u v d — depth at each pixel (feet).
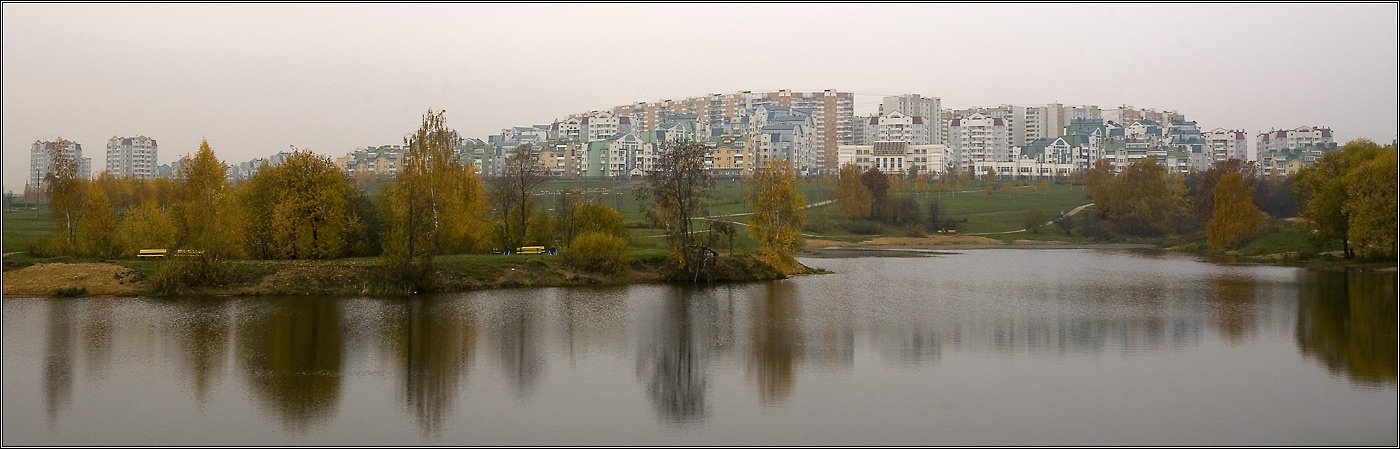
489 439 119.85
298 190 269.85
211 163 275.39
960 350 173.78
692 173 295.89
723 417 129.49
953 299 250.57
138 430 122.11
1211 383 147.54
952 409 133.59
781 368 158.81
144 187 461.37
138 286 234.99
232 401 135.33
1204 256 443.32
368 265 251.39
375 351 168.76
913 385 146.72
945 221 623.77
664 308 227.20
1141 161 651.25
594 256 281.13
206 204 273.54
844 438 121.19
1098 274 333.01
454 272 259.19
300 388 142.51
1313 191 377.09
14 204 551.18
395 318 203.92
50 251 268.00
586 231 310.24
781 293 262.06
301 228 267.80
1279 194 560.61
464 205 299.79
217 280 236.63
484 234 304.71
